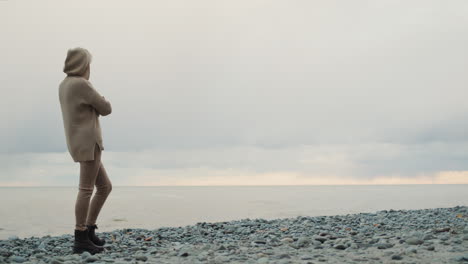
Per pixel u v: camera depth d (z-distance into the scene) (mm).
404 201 31766
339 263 3467
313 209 22422
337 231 6250
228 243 5438
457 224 6215
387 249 4109
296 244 4789
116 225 13836
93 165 4352
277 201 37906
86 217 4473
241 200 42281
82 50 4422
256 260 3795
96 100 4266
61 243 6156
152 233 7293
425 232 5191
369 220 8023
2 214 21688
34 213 22766
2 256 4762
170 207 27594
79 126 4258
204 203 34906
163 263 3740
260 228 7391
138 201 41906
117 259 4062
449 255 3605
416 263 3330
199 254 4270
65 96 4262
